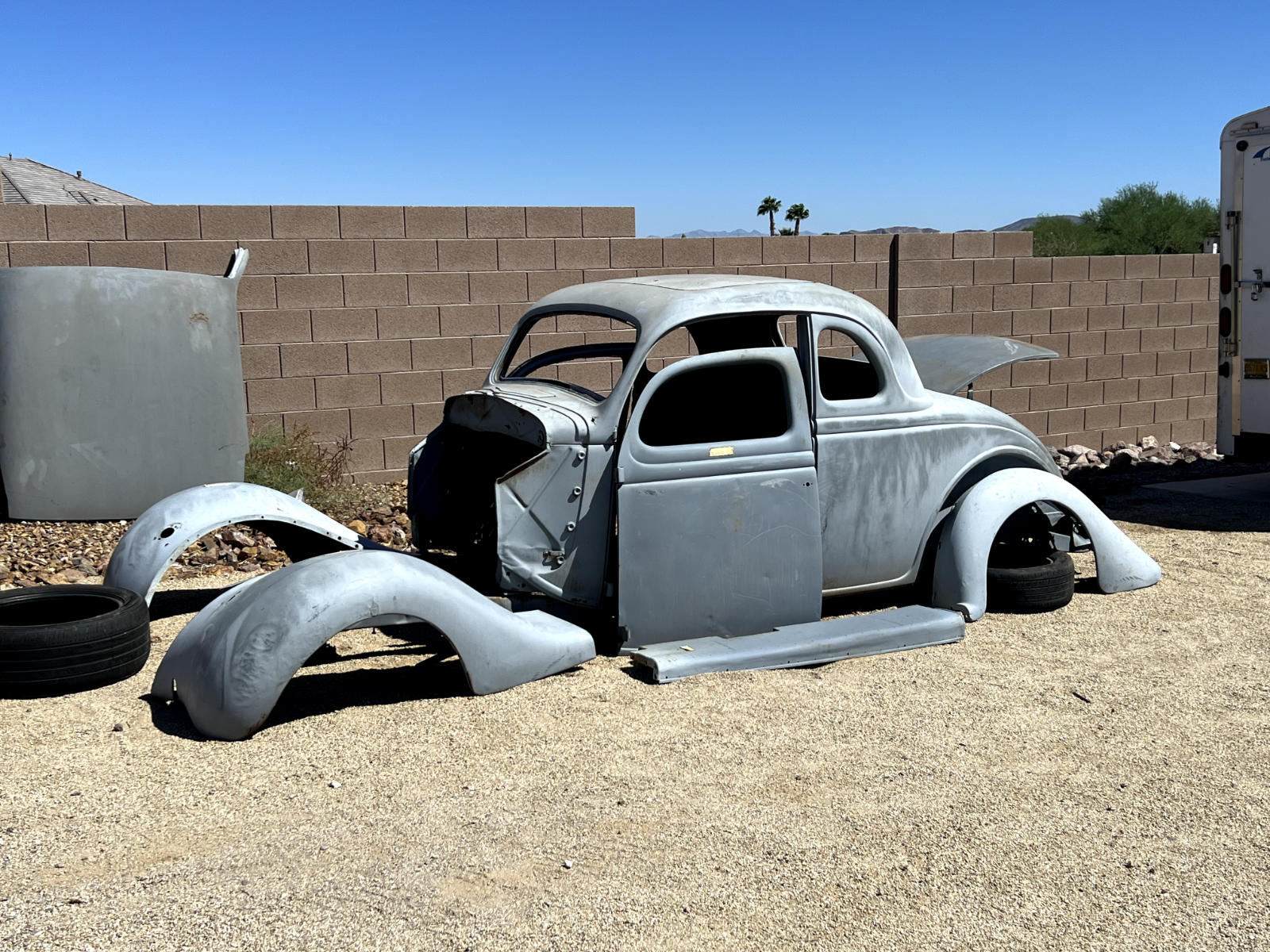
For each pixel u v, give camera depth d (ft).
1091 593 20.95
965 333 37.96
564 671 16.47
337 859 11.14
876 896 10.66
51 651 15.17
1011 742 14.21
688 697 15.48
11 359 24.93
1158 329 41.63
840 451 17.99
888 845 11.60
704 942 9.89
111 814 11.96
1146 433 42.09
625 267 33.83
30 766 13.04
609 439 16.37
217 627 14.42
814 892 10.69
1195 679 16.49
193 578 22.26
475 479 18.38
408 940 9.81
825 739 14.23
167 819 11.90
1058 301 39.45
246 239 29.78
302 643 13.91
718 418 20.57
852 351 35.88
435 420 32.40
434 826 11.84
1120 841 11.74
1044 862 11.31
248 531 25.61
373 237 31.07
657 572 16.57
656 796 12.60
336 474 29.66
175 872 10.84
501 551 15.89
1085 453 39.40
